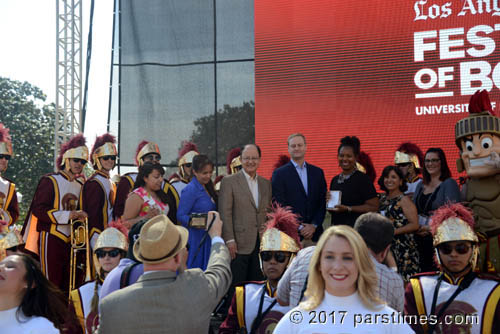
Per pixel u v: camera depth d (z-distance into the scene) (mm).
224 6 8133
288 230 3887
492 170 5066
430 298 3369
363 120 7758
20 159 28031
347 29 7840
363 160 7383
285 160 7344
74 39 11352
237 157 7277
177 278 2662
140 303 2559
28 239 6445
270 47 8023
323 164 7836
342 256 2275
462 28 7516
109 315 2561
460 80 7508
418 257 5477
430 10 7613
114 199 6691
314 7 7930
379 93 7730
